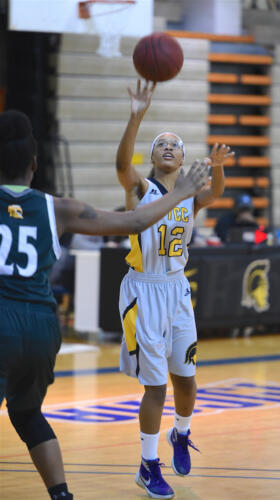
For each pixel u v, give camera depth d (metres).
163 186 7.34
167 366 7.22
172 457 7.88
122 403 11.31
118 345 16.91
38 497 6.97
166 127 25.08
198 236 18.50
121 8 18.20
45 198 5.51
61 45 23.45
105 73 24.06
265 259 18.20
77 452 8.58
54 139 23.50
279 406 11.20
